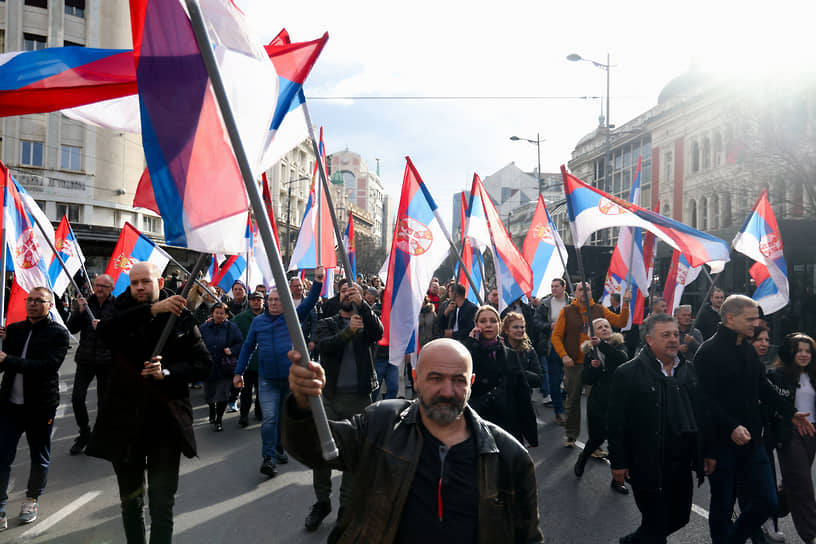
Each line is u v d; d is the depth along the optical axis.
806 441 4.24
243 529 4.62
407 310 6.07
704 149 31.70
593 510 5.05
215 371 7.88
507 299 7.53
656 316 4.00
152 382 3.53
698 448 3.91
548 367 8.70
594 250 19.98
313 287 6.21
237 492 5.48
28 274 6.58
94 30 33.66
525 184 87.75
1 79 3.23
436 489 2.10
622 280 8.98
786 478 4.24
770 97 18.80
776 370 4.72
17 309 6.46
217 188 2.48
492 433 2.23
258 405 8.62
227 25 2.60
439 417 2.12
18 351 4.71
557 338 7.32
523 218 70.88
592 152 47.12
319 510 4.68
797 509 4.19
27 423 4.72
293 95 3.70
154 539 3.42
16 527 4.62
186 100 2.46
